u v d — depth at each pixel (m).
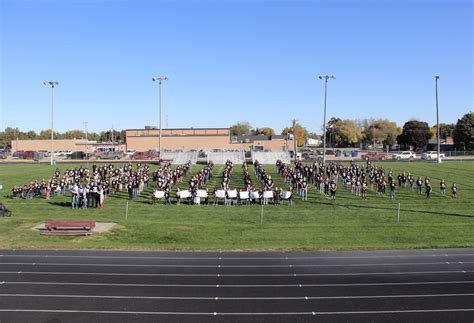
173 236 29.59
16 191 45.31
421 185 49.56
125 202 42.88
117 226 32.03
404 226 32.38
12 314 16.77
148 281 20.59
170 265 23.20
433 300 18.33
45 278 20.97
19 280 20.67
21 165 87.25
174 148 135.75
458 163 87.75
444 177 62.91
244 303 17.91
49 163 92.62
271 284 20.23
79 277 21.14
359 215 36.94
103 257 24.66
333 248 26.78
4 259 24.17
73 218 35.06
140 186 48.84
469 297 18.66
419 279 21.03
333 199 44.25
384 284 20.30
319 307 17.53
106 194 46.59
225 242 28.25
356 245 27.52
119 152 124.50
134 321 16.16
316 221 34.50
